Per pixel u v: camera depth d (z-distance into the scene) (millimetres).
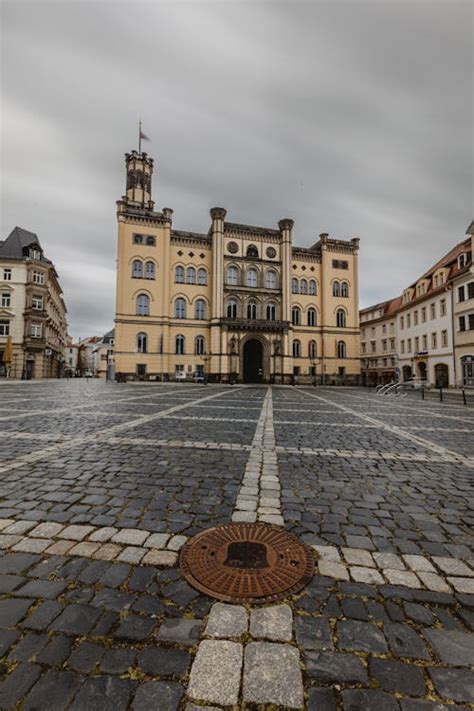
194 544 2877
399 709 1525
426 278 41688
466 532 3223
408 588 2371
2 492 4008
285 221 48469
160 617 2041
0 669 1682
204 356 44688
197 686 1608
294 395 22859
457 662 1774
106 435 7188
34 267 47844
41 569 2500
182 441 6742
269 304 47844
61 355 72188
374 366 56875
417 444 6945
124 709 1493
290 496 4027
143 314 42781
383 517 3516
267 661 1748
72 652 1780
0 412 10633
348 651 1822
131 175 49781
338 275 51312
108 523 3256
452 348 35750
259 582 2381
